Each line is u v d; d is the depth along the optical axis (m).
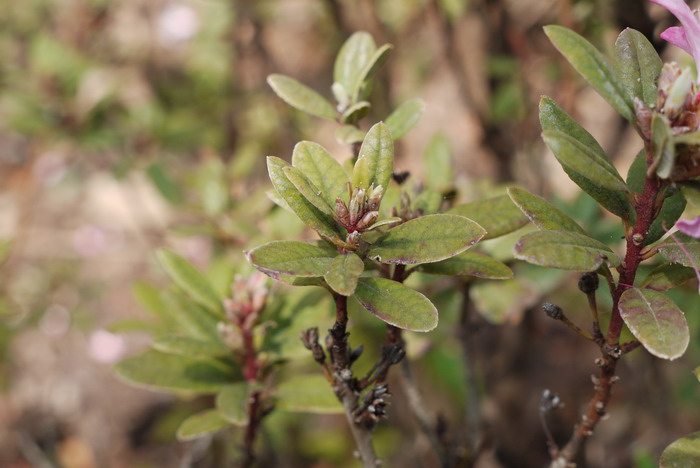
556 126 0.36
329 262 0.36
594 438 0.73
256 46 0.91
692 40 0.35
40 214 1.14
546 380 0.74
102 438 0.96
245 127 0.89
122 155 0.84
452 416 0.71
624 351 0.37
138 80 1.03
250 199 0.55
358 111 0.40
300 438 0.85
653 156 0.35
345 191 0.37
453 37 0.78
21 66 1.06
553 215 0.36
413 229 0.36
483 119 0.78
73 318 1.02
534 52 0.74
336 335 0.37
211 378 0.44
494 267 0.38
